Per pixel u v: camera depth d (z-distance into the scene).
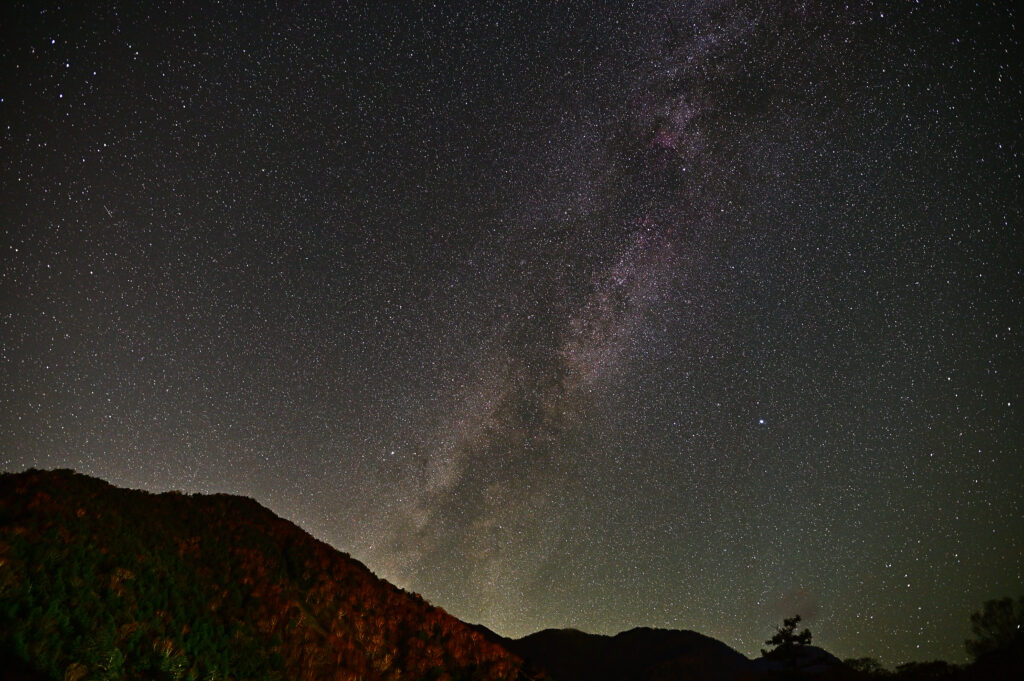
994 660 21.08
